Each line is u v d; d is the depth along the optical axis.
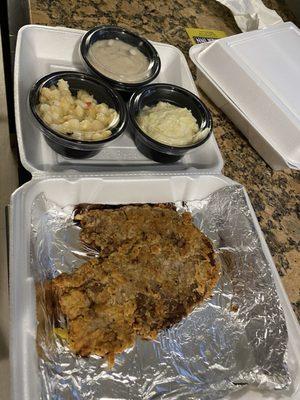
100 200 0.30
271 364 0.25
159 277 0.28
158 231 0.30
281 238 0.33
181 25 0.45
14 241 0.25
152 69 0.37
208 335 0.27
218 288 0.29
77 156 0.31
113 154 0.33
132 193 0.30
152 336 0.26
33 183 0.27
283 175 0.38
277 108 0.34
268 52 0.38
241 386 0.25
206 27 0.46
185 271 0.29
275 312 0.26
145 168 0.33
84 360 0.24
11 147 0.50
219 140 0.37
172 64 0.40
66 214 0.29
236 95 0.36
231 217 0.31
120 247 0.29
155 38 0.42
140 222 0.30
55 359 0.23
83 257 0.28
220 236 0.32
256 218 0.31
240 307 0.28
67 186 0.28
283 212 0.35
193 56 0.39
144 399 0.23
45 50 0.37
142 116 0.33
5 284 0.43
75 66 0.38
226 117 0.39
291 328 0.27
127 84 0.34
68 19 0.40
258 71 0.36
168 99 0.35
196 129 0.34
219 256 0.31
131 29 0.42
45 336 0.23
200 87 0.40
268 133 0.35
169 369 0.25
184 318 0.27
